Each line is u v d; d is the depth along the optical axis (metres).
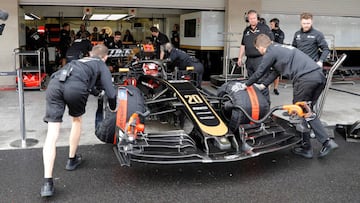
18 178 3.49
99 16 13.75
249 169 3.78
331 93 8.35
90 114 6.06
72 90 3.17
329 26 11.12
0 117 5.73
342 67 10.51
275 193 3.24
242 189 3.31
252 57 5.72
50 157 3.12
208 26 10.24
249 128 3.92
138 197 3.14
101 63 3.40
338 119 5.86
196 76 6.65
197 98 3.92
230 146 3.37
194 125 3.59
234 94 4.09
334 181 3.50
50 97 3.17
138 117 3.51
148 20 15.34
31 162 3.89
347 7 11.10
